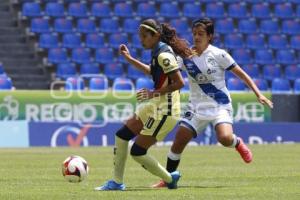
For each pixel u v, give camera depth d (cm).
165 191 2720
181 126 2942
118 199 2430
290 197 2517
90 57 8056
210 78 2919
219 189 2820
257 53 8750
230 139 2922
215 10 9169
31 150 5672
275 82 8006
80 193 2628
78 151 5531
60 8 8481
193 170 3822
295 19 9469
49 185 2983
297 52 9081
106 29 8444
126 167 4044
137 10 8850
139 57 8262
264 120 6994
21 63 7888
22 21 8306
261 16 9331
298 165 4181
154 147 6178
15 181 3177
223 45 8769
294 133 7044
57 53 7894
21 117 6281
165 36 2806
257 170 3819
